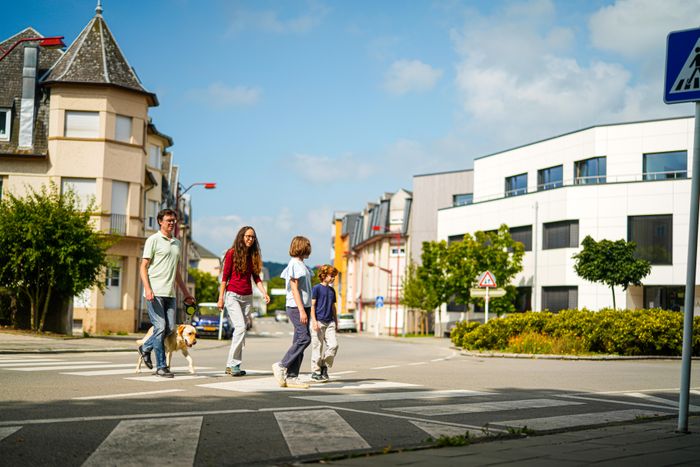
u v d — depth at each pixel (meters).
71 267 25.05
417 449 5.73
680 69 7.21
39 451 5.13
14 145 35.03
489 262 43.38
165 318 10.34
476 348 25.05
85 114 35.09
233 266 10.84
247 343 29.98
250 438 5.90
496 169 51.66
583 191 41.56
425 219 67.94
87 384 9.15
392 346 32.34
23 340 21.55
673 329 22.45
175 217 10.45
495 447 5.92
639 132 41.09
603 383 12.94
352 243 98.06
